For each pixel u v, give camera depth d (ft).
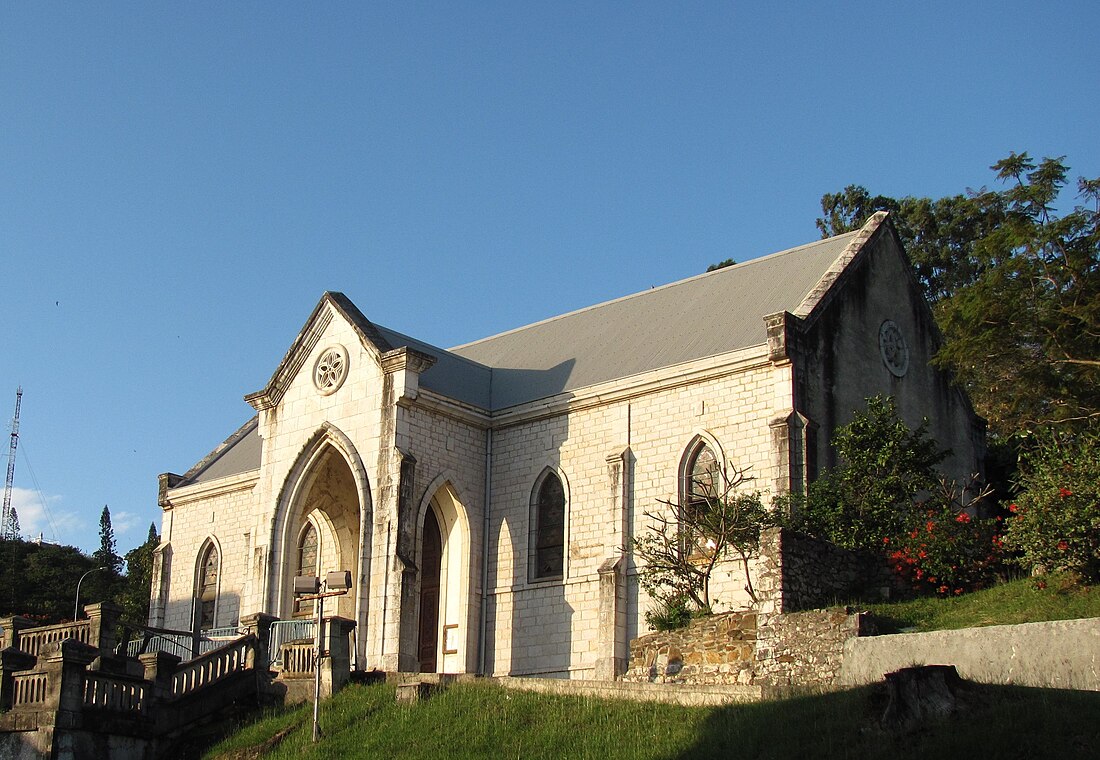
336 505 157.07
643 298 167.32
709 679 111.55
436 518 152.25
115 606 118.42
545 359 163.12
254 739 102.53
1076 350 132.77
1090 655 81.61
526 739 91.91
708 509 128.88
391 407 142.51
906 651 91.30
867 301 142.51
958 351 136.77
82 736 101.24
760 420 129.59
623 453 139.23
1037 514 102.32
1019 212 136.36
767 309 143.23
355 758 94.22
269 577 147.95
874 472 122.31
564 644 138.92
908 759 68.54
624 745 86.38
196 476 195.31
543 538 146.00
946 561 114.11
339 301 151.02
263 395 154.71
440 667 146.10
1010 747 66.90
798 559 110.22
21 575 323.98
